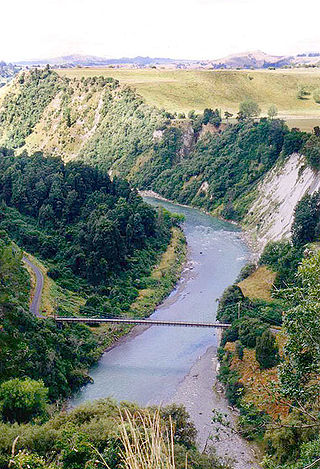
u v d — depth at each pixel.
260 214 168.12
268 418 34.16
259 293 105.81
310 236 117.38
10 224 131.50
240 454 60.75
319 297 28.14
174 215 174.00
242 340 84.62
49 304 97.81
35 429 45.56
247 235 164.25
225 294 99.69
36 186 146.50
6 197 150.88
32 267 113.31
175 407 56.06
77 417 49.72
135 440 15.04
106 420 45.59
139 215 139.62
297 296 29.81
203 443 63.53
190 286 123.56
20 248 122.75
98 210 135.75
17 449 42.06
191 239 161.88
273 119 198.25
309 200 120.69
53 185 144.25
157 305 112.25
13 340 73.81
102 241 119.06
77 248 121.56
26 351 72.25
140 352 91.94
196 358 89.31
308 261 29.70
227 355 83.81
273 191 168.88
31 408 59.44
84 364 85.62
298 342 28.22
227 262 140.00
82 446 39.81
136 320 93.31
